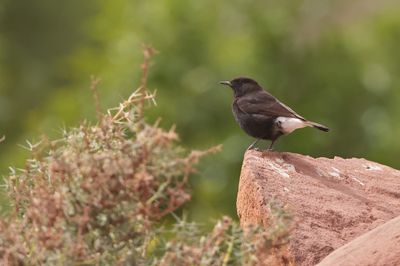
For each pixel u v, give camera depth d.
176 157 6.77
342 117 21.17
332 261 7.55
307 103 21.28
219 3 21.66
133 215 6.71
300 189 9.02
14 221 6.96
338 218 8.74
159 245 6.90
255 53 21.16
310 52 21.84
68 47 29.64
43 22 29.91
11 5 30.88
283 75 21.41
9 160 21.06
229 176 18.92
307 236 8.42
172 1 21.25
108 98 20.22
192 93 19.97
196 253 6.76
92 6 30.00
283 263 8.32
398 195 9.45
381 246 7.46
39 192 6.83
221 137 19.58
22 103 27.91
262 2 22.16
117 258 6.77
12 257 6.73
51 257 6.61
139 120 7.13
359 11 23.55
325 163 9.85
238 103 12.17
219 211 18.55
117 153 6.83
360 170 9.86
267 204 8.62
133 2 22.14
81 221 6.58
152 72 20.25
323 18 22.92
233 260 7.00
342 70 21.72
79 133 7.07
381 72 21.94
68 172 6.72
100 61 22.72
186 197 6.77
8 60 29.11
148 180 6.67
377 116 21.27
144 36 20.98
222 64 20.58
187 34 20.94
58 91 23.66
